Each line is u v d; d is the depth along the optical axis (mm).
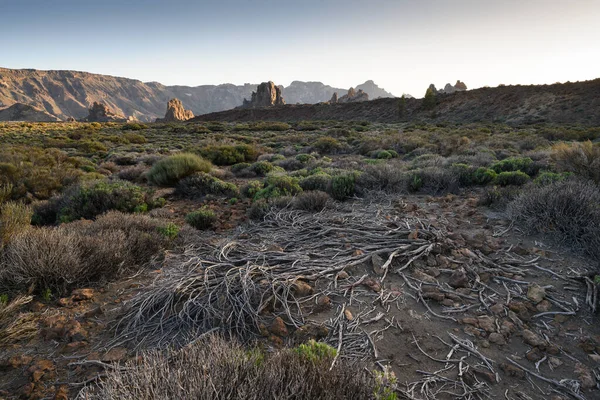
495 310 3299
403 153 19594
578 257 4285
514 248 4605
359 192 8000
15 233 4680
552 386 2457
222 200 9133
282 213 6363
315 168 12383
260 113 102625
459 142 20094
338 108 92625
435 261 4273
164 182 11086
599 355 2711
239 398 1536
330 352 2270
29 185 10453
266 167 14469
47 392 2332
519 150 18531
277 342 2797
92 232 5047
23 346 2844
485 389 2412
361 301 3465
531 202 5422
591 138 26547
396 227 5281
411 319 3201
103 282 3920
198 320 3100
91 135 39500
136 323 3098
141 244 4703
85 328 3088
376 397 1780
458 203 7043
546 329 3062
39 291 3689
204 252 4773
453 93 78312
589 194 5012
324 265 4062
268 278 3588
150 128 56969
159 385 1621
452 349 2797
